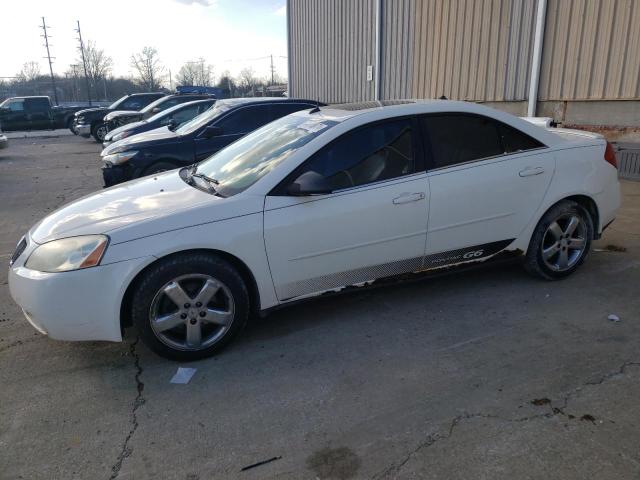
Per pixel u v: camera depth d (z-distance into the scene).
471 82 11.17
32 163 14.32
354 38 15.38
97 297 3.06
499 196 3.94
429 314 3.86
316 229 3.44
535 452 2.38
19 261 3.25
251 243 3.30
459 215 3.84
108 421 2.74
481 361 3.19
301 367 3.21
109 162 7.50
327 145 3.54
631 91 8.11
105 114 20.25
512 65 10.09
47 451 2.52
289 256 3.42
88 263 3.04
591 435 2.48
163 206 3.41
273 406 2.82
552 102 9.43
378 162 3.64
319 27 17.22
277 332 3.67
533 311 3.84
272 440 2.55
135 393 2.99
